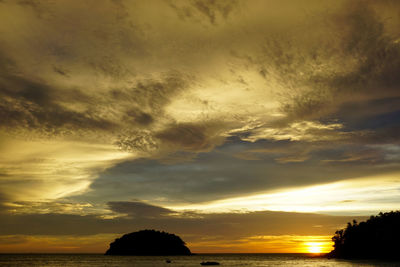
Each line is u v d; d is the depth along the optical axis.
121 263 170.50
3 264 166.38
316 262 170.75
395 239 158.12
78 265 153.75
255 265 150.62
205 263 142.38
